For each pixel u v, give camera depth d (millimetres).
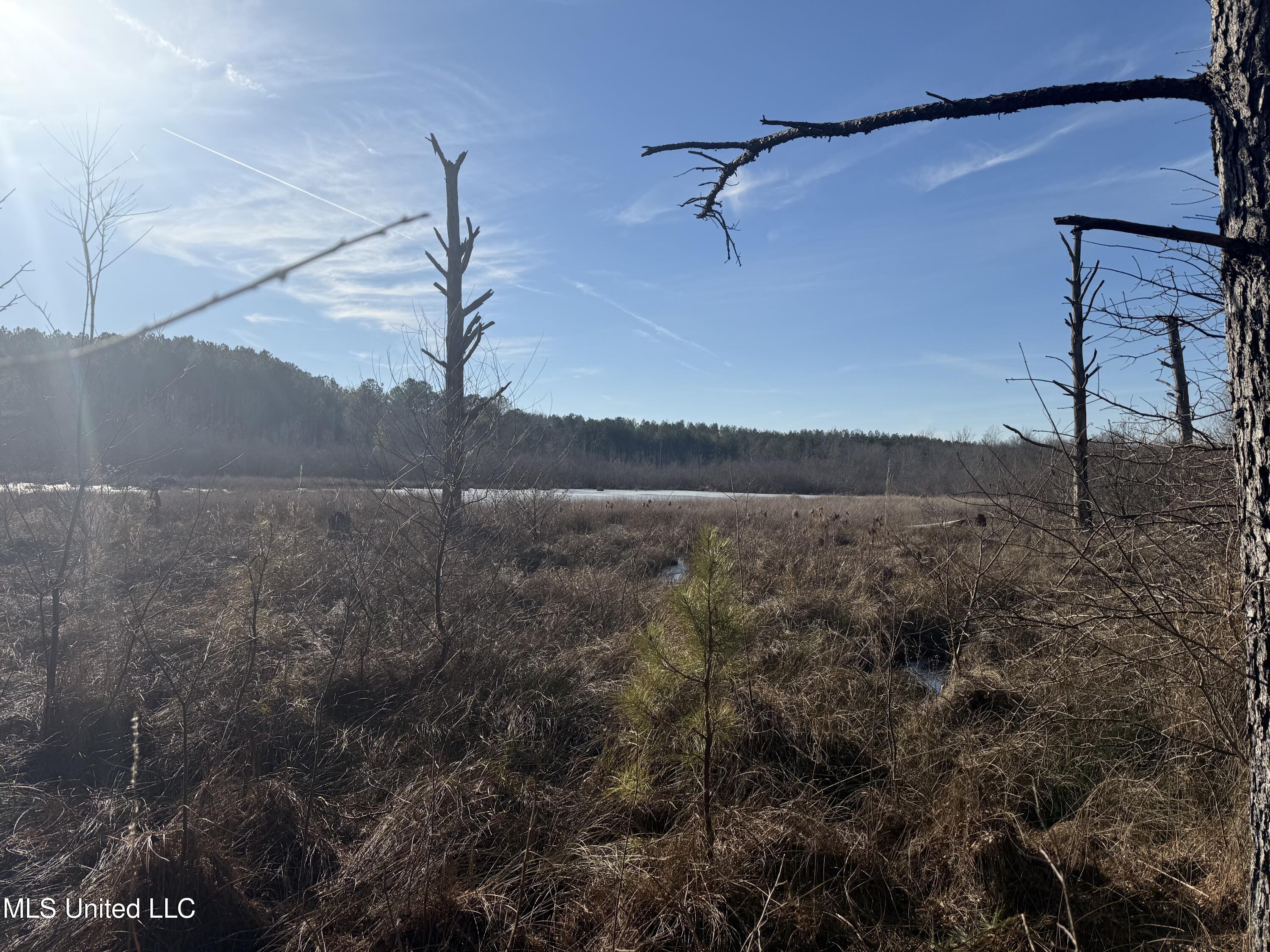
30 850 3277
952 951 2598
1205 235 1803
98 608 6395
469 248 7211
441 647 5500
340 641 5582
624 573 9391
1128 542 4148
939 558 7195
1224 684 3301
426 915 2803
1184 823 3111
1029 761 3701
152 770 3926
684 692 3529
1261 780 1986
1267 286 1819
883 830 3283
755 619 3352
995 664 5277
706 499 24094
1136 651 3939
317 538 9547
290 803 3555
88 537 7355
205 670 5062
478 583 6711
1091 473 4793
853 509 18141
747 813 3379
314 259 841
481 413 6559
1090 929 2605
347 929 2830
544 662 5410
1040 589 5020
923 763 3814
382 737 4328
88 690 4660
